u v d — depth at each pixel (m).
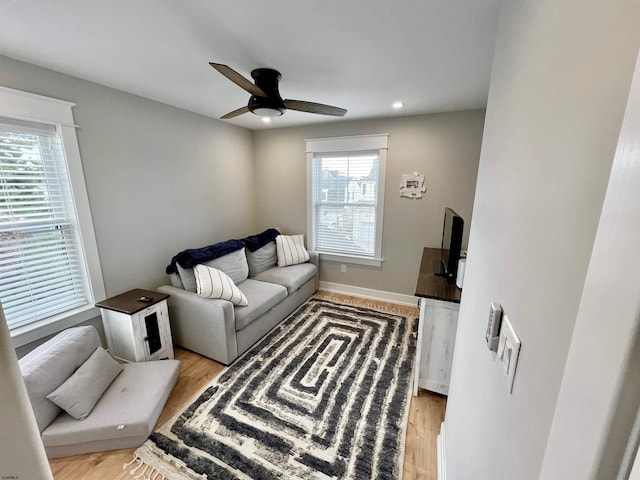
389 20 1.38
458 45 1.60
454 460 1.19
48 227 2.02
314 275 3.76
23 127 1.85
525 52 0.70
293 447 1.59
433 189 3.18
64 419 1.54
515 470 0.55
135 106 2.49
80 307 2.23
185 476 1.44
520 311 0.59
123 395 1.70
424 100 2.58
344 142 3.49
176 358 2.42
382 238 3.54
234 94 2.48
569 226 0.42
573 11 0.45
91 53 1.72
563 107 0.47
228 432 1.68
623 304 0.27
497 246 0.83
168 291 2.55
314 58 1.78
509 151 0.78
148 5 1.27
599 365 0.30
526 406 0.52
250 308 2.51
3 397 0.39
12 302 1.88
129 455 1.54
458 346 1.40
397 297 3.58
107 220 2.34
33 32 1.49
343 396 1.97
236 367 2.29
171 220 2.92
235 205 3.82
